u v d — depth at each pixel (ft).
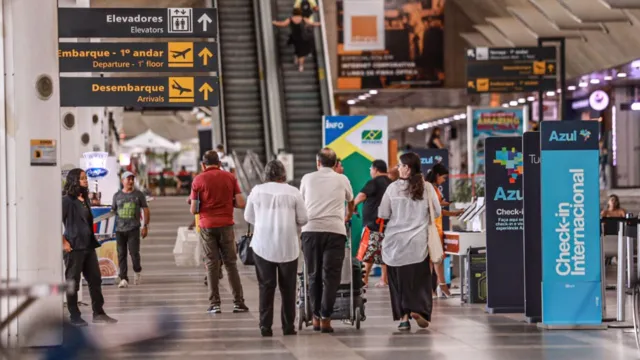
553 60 112.06
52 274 38.09
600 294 42.75
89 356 35.53
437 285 56.18
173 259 83.20
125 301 56.24
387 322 45.98
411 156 42.60
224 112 114.83
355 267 43.83
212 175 49.85
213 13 50.65
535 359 35.12
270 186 41.68
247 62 121.90
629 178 139.44
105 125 106.52
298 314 44.19
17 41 37.42
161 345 38.93
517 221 48.75
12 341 36.37
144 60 50.80
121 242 65.57
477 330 42.78
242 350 37.76
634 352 36.55
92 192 69.15
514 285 48.85
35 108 37.73
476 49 112.06
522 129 109.60
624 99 141.38
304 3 117.08
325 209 42.14
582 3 100.22
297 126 113.91
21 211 37.47
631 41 109.50
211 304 50.06
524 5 123.65
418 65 148.97
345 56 148.56
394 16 148.46
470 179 98.73
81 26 49.85
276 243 41.24
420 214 42.45
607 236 49.90
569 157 42.32
